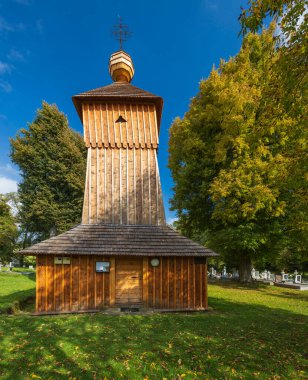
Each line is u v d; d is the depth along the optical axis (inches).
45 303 398.6
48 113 1343.5
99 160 517.7
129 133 532.4
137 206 501.4
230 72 707.4
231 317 348.2
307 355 224.5
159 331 279.0
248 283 754.2
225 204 649.0
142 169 519.8
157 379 184.4
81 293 409.7
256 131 281.9
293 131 244.1
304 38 207.2
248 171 609.3
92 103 536.7
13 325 290.5
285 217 630.5
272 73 265.6
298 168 247.6
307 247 628.4
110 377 185.0
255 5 220.1
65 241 429.4
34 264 1502.2
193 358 214.1
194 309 412.8
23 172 1334.9
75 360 207.5
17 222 1208.2
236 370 196.7
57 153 1310.3
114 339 250.7
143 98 530.3
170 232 473.1
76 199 1294.3
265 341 254.5
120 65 629.3
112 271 420.5
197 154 733.9
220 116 656.4
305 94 223.1
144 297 416.5
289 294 604.7
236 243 652.1
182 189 762.8
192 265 433.1
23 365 199.2
